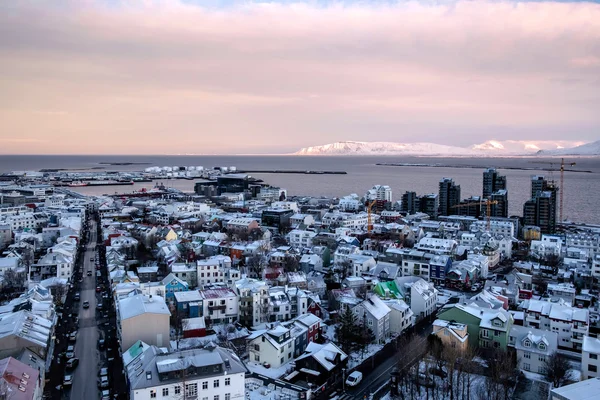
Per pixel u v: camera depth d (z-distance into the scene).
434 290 180.00
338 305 169.25
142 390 92.25
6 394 87.69
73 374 120.62
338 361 124.00
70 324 155.88
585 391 92.31
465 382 117.44
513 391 111.56
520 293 178.75
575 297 176.50
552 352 122.62
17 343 114.31
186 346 128.12
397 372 115.12
